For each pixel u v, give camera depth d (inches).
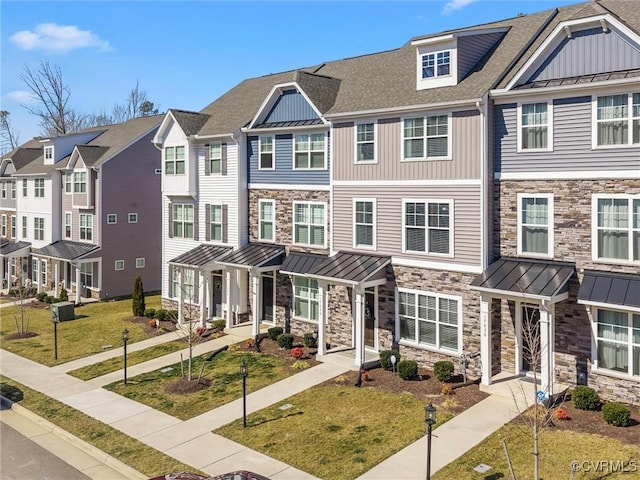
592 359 642.2
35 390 791.1
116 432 634.2
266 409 667.4
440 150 751.7
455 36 747.4
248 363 840.9
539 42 750.5
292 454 553.9
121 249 1482.5
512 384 676.7
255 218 1040.8
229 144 1059.3
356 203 852.0
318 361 825.5
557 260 676.1
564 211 667.4
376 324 834.8
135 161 1499.8
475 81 737.0
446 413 621.3
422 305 780.0
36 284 1662.2
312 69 1141.1
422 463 517.7
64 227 1577.3
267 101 993.5
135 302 1210.0
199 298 1107.9
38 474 552.1
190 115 1159.0
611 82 613.6
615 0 740.0
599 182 640.4
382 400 670.5
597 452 516.1
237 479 433.4
